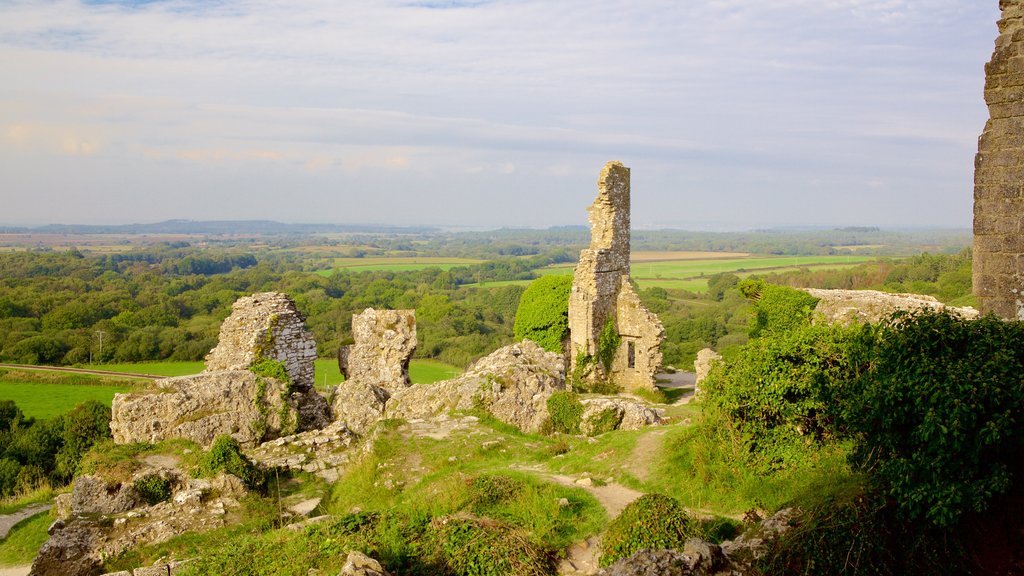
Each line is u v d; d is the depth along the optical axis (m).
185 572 11.93
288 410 22.56
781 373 12.87
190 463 18.05
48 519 19.88
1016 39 12.05
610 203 32.53
